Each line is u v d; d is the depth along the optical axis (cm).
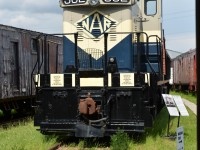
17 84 1544
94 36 977
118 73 877
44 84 916
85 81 891
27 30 1641
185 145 871
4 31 1423
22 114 1709
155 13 1228
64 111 901
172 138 947
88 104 853
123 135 810
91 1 957
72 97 897
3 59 1409
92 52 975
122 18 973
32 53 1683
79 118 880
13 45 1514
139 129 854
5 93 1412
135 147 821
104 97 875
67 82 902
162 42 1288
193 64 2895
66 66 960
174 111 995
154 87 945
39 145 844
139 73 868
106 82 881
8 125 1303
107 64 889
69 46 993
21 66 1568
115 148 791
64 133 957
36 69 1723
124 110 874
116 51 973
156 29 1223
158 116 1407
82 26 985
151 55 1123
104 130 852
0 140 942
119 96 874
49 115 911
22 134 1002
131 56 970
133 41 1005
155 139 914
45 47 950
